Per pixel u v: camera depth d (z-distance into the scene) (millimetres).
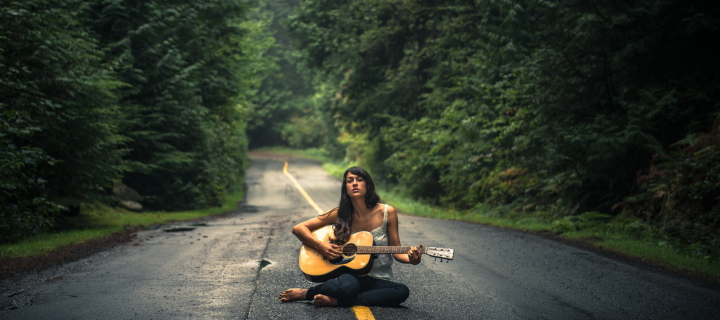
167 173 20000
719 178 9672
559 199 15148
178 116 19031
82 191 13250
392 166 33219
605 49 12992
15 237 9523
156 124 18875
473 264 7273
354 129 35969
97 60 13633
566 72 13328
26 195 11375
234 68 25188
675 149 12531
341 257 4277
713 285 6082
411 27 28438
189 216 17625
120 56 16969
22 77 10898
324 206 24844
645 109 12586
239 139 34594
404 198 29250
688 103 12891
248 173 45531
